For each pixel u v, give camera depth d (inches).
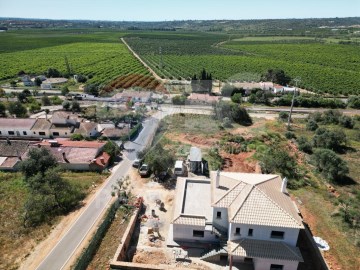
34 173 2154.3
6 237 1606.8
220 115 3577.8
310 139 3034.0
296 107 4365.2
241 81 5649.6
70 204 1888.5
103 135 2945.4
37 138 2942.9
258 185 1507.1
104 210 1831.9
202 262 1438.2
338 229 1653.5
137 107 3875.5
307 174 2252.7
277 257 1327.5
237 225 1374.3
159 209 1825.8
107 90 4992.6
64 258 1460.4
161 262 1435.8
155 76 6323.8
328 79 6225.4
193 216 1524.4
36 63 7426.2
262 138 2928.2
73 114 3459.6
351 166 2460.6
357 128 3427.7
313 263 1428.4
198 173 2252.7
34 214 1769.2
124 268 1360.7
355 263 1432.1
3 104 3553.2
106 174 2273.6
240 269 1392.7
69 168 2348.7
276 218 1360.7
